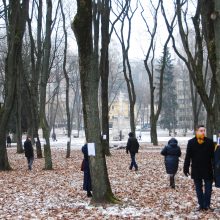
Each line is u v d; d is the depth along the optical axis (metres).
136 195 13.67
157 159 27.80
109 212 10.80
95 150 11.98
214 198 12.51
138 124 121.75
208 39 15.33
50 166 23.36
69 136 31.83
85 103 11.96
